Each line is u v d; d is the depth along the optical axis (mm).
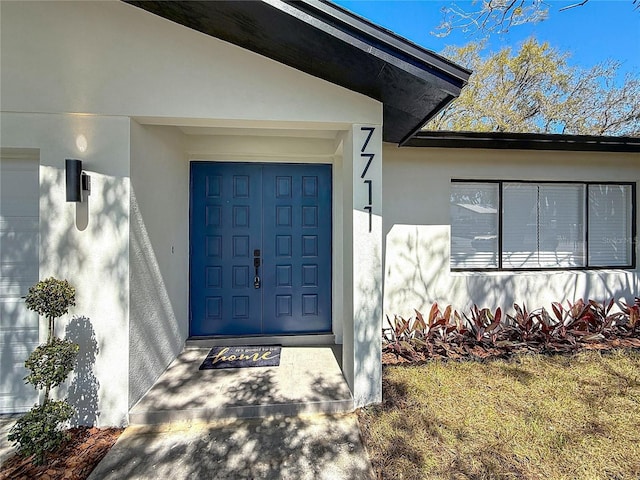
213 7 2344
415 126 3555
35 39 2691
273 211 4652
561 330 4457
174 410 2855
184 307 4332
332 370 3678
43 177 2713
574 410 2883
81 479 2197
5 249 2973
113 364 2785
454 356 4059
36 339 3010
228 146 4258
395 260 4703
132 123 2824
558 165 4949
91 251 2762
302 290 4688
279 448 2520
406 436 2590
